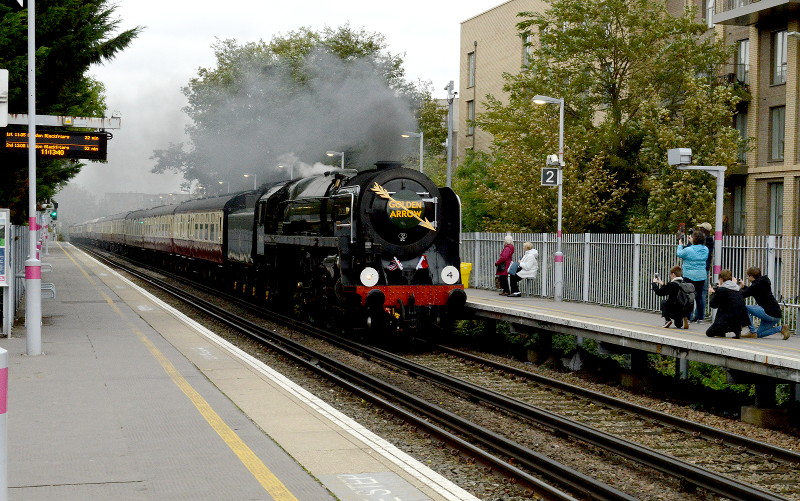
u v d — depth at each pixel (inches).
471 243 1144.8
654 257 782.5
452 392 538.6
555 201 1118.4
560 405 513.7
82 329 685.9
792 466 375.9
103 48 829.2
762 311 581.0
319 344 750.5
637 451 372.2
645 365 630.5
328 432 340.5
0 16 740.7
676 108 1136.8
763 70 1181.1
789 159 1126.4
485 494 309.7
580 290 900.0
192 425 347.9
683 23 1147.3
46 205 1825.8
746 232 1203.9
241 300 1133.1
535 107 1164.5
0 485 174.6
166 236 1802.4
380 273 734.5
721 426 484.7
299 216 880.9
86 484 263.1
